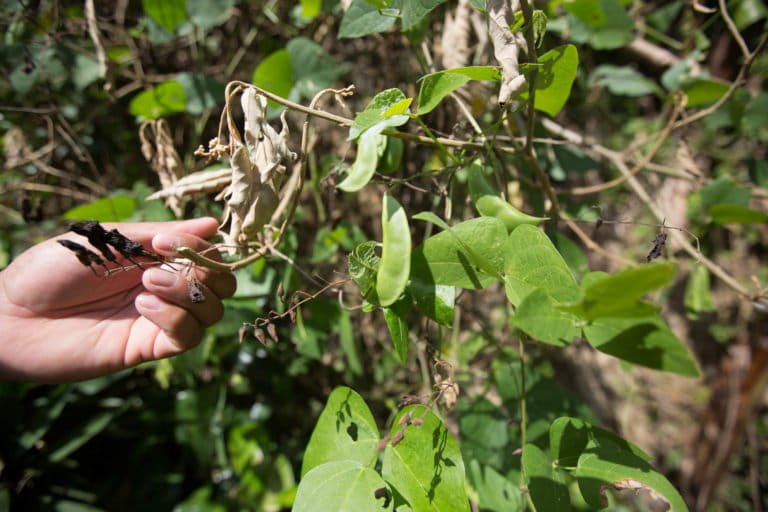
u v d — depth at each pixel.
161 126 0.70
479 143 0.60
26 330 0.62
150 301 0.55
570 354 1.43
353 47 0.92
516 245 0.47
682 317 1.54
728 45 1.13
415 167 0.82
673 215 1.25
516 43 0.48
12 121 0.98
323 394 1.07
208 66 1.04
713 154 1.18
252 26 0.99
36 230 1.07
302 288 0.86
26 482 0.98
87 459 1.07
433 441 0.49
